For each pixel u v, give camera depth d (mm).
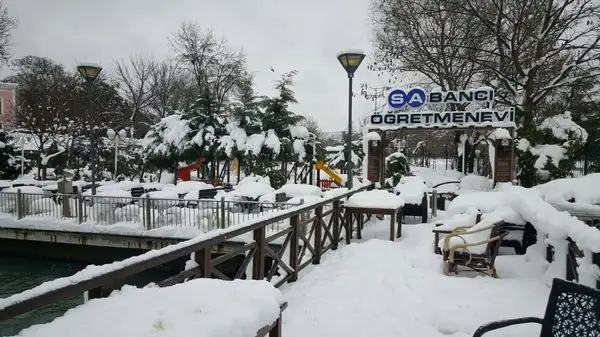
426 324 3842
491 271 5117
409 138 27500
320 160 20391
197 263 3336
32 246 12672
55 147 25453
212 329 1864
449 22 21172
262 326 2113
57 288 1943
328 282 5078
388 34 21359
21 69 42844
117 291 2367
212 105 21438
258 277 4359
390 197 7836
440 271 5414
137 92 38344
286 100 19891
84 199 12000
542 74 17625
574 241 4117
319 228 6152
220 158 20297
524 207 5637
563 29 16750
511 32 18531
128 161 26609
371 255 6316
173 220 11367
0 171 24703
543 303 4176
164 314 2004
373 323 3861
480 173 20719
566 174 13891
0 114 37719
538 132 14445
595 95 16922
